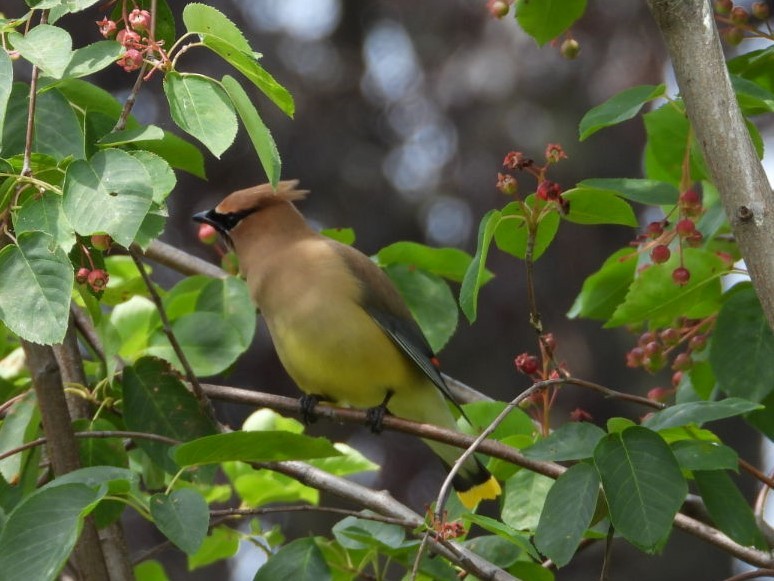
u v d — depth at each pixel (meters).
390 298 9.73
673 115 8.69
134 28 6.40
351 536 7.49
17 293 5.82
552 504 6.46
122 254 10.30
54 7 6.29
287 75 22.81
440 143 23.11
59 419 7.31
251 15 22.97
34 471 7.85
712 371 7.80
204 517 6.18
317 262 9.80
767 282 6.17
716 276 7.79
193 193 21.28
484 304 22.95
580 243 22.91
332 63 23.25
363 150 23.05
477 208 22.72
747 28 8.22
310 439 6.74
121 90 20.02
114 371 8.23
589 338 22.70
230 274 10.41
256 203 10.22
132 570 8.08
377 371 9.70
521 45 22.72
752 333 7.73
